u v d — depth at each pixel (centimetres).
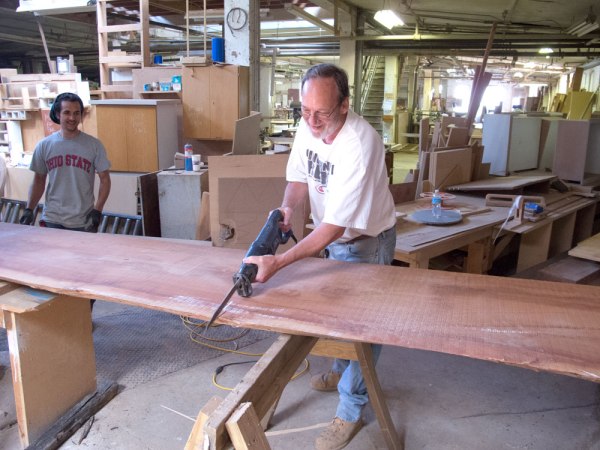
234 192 301
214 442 97
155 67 564
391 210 190
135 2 723
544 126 525
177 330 297
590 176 518
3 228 223
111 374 249
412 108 1559
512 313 135
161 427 211
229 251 191
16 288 175
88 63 1495
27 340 190
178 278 161
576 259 347
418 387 240
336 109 153
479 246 331
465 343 119
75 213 289
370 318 132
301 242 152
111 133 472
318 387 234
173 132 500
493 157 495
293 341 130
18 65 1439
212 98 495
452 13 959
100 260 179
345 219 155
